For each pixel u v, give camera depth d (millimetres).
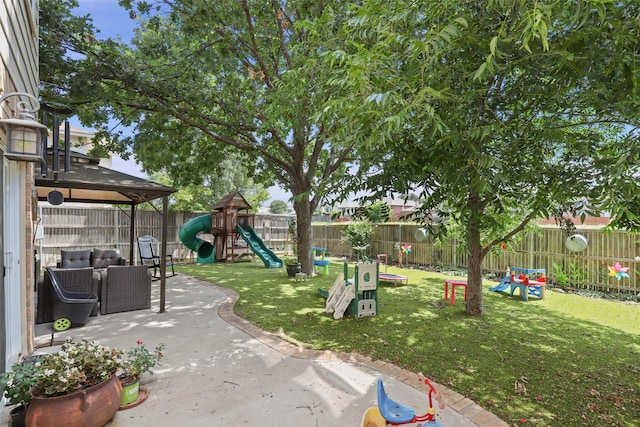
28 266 3703
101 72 5906
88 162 5879
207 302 6316
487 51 2518
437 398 2125
